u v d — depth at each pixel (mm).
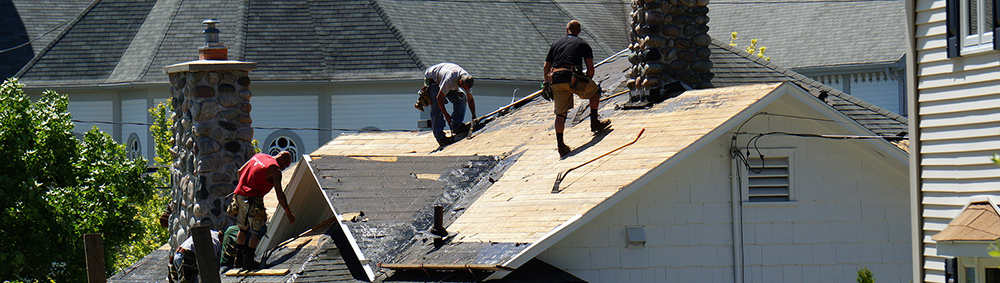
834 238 54594
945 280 44094
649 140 53969
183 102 67125
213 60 66750
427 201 56000
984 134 42375
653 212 52000
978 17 42375
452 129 70062
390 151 71562
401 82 157375
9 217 98188
